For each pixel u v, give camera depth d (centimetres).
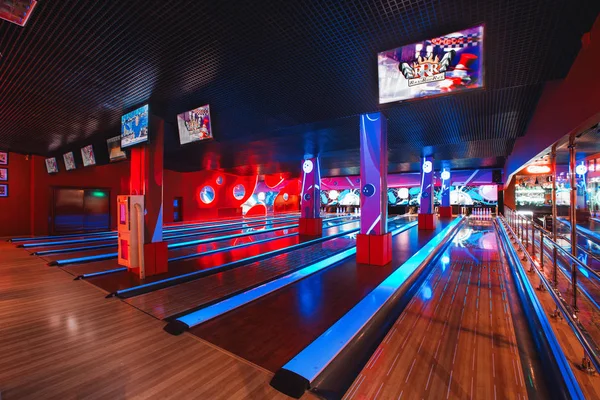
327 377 202
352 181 1945
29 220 880
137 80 329
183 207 1337
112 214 1023
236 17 221
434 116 481
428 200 973
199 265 505
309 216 896
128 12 216
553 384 194
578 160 844
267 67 298
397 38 246
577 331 185
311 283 401
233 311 308
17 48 265
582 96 244
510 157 904
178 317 296
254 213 1788
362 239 506
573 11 199
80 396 177
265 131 527
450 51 242
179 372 201
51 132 560
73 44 258
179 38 249
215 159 1009
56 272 464
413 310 325
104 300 341
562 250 270
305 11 214
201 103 396
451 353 234
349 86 340
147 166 430
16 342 243
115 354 224
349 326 267
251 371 203
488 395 183
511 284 419
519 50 244
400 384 194
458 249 686
